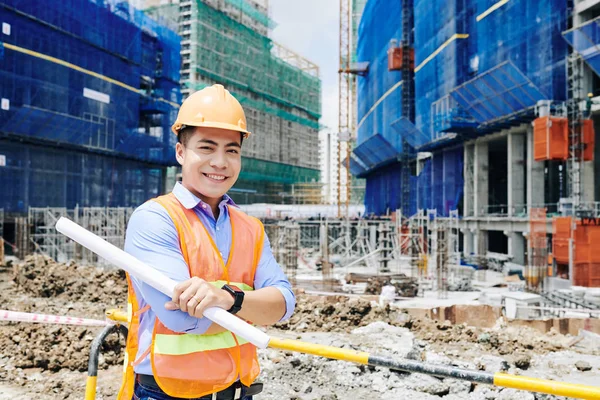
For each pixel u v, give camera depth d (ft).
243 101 333.01
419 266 111.14
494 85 123.75
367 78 269.03
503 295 60.34
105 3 172.76
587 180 111.86
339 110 301.63
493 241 181.98
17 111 138.72
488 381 8.14
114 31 173.58
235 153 7.20
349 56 297.33
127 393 7.23
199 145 6.98
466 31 149.28
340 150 296.71
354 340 26.78
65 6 152.76
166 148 203.72
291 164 402.72
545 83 114.62
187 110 7.06
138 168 195.83
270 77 374.22
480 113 136.46
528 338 31.35
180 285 5.93
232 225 7.39
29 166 149.59
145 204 6.98
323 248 118.73
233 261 7.14
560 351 28.91
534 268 90.63
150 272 6.02
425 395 21.08
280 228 118.62
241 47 335.88
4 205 141.69
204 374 6.70
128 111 182.29
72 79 157.07
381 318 32.76
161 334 6.74
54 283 43.19
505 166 184.55
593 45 101.14
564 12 112.68
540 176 126.41
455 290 95.55
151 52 199.93
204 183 7.02
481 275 120.57
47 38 148.46
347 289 90.07
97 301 41.09
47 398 20.22
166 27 208.74
